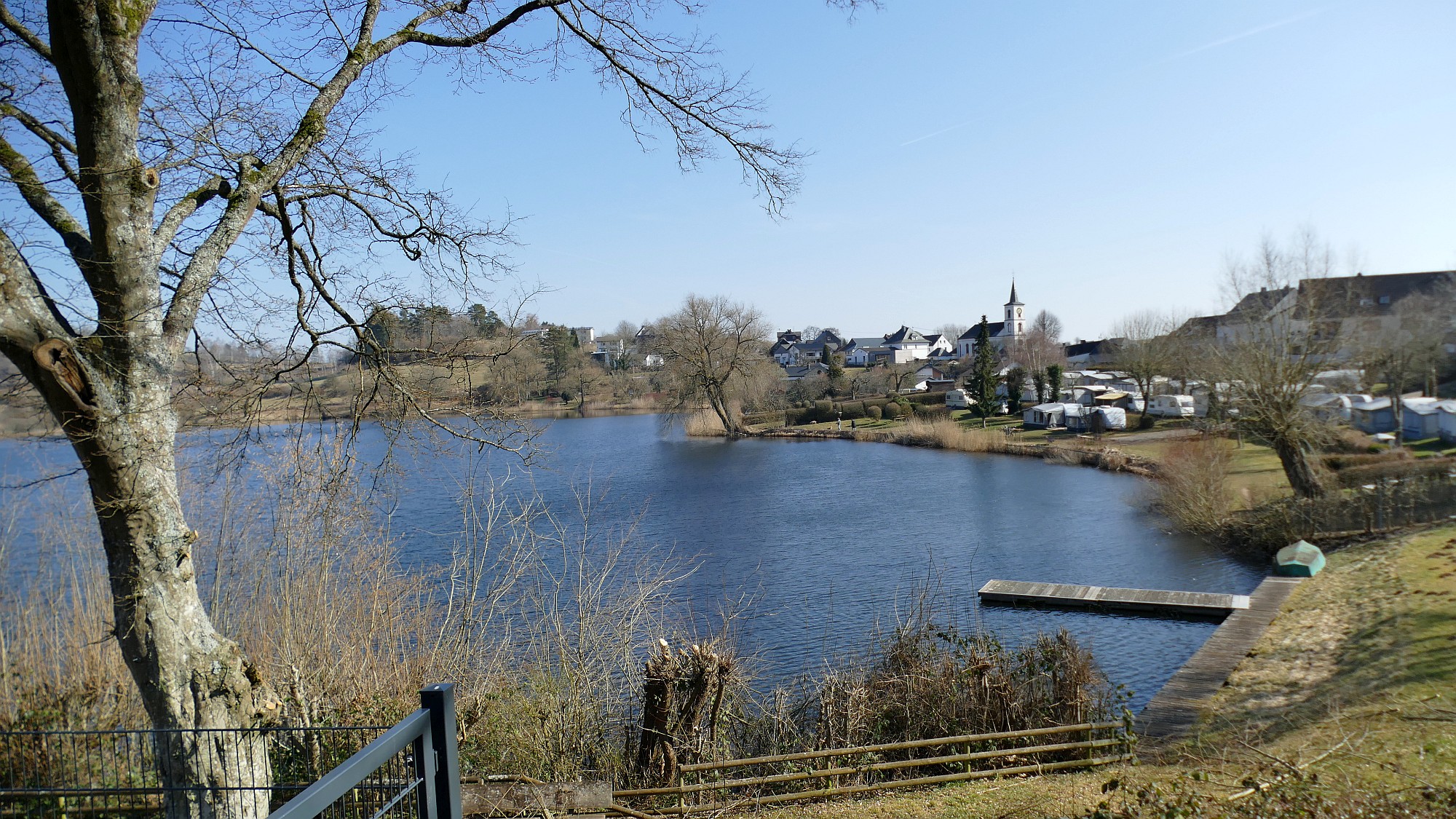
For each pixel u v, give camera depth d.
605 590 13.01
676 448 56.75
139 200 5.98
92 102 5.67
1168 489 30.95
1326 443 27.12
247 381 8.11
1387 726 8.20
